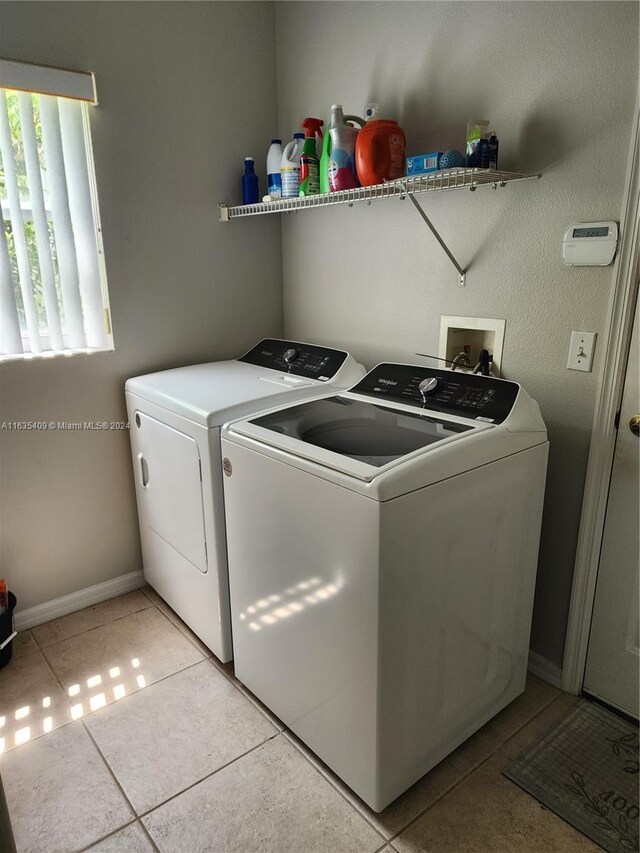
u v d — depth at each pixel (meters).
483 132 1.60
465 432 1.45
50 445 2.12
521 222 1.68
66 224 2.00
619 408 1.57
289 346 2.33
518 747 1.66
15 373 1.99
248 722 1.75
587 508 1.67
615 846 1.37
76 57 1.91
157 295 2.26
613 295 1.51
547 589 1.86
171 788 1.53
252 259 2.51
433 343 2.01
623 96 1.42
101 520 2.31
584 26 1.45
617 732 1.70
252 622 1.73
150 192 2.16
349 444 1.55
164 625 2.21
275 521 1.53
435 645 1.45
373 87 2.01
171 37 2.09
